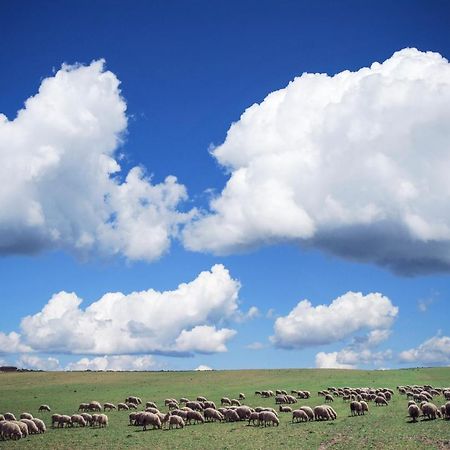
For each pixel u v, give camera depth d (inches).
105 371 6107.3
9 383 5093.5
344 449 1739.7
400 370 5753.0
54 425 2709.2
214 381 5108.3
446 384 4594.0
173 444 2022.6
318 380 4995.1
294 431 2218.3
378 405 3048.7
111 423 2738.7
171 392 4367.6
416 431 2005.4
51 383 5078.7
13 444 2118.6
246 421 2630.4
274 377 5310.0
